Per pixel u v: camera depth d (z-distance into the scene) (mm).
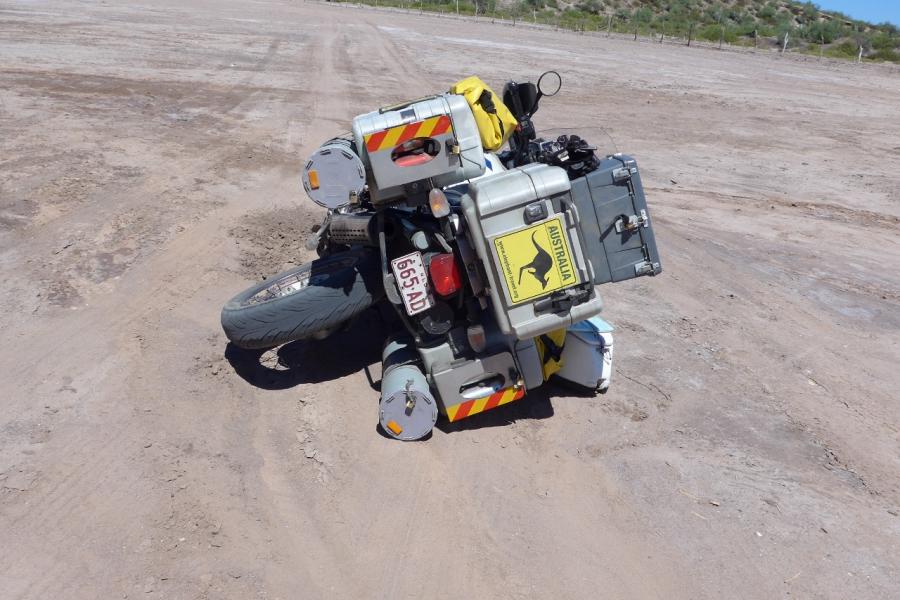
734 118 19344
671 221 10914
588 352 5664
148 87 15906
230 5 39375
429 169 4965
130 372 5527
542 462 5008
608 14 62875
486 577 4004
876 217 11906
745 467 5109
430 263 4930
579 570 4094
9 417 4867
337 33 31188
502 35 36688
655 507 4633
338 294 5414
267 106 15586
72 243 7590
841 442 5520
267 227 8828
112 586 3695
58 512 4133
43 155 10195
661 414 5691
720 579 4090
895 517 4711
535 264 4750
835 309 8117
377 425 5258
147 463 4602
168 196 9359
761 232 10758
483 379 5199
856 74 31188
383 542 4191
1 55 17156
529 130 5789
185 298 6797
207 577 3814
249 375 5754
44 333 5926
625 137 16234
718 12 66250
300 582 3869
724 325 7465
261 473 4656
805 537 4457
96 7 30453
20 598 3582
